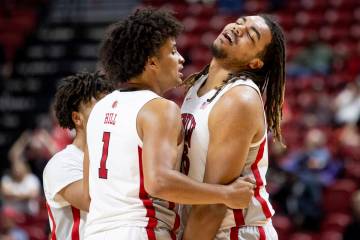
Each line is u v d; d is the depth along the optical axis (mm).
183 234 4805
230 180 4664
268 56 5000
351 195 13109
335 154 14227
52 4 21781
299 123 15719
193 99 5031
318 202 12781
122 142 4543
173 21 4719
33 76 20156
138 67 4637
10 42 20859
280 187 12727
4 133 18828
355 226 11586
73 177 5238
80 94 5453
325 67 17578
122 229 4465
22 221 13320
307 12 19766
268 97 5082
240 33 4957
